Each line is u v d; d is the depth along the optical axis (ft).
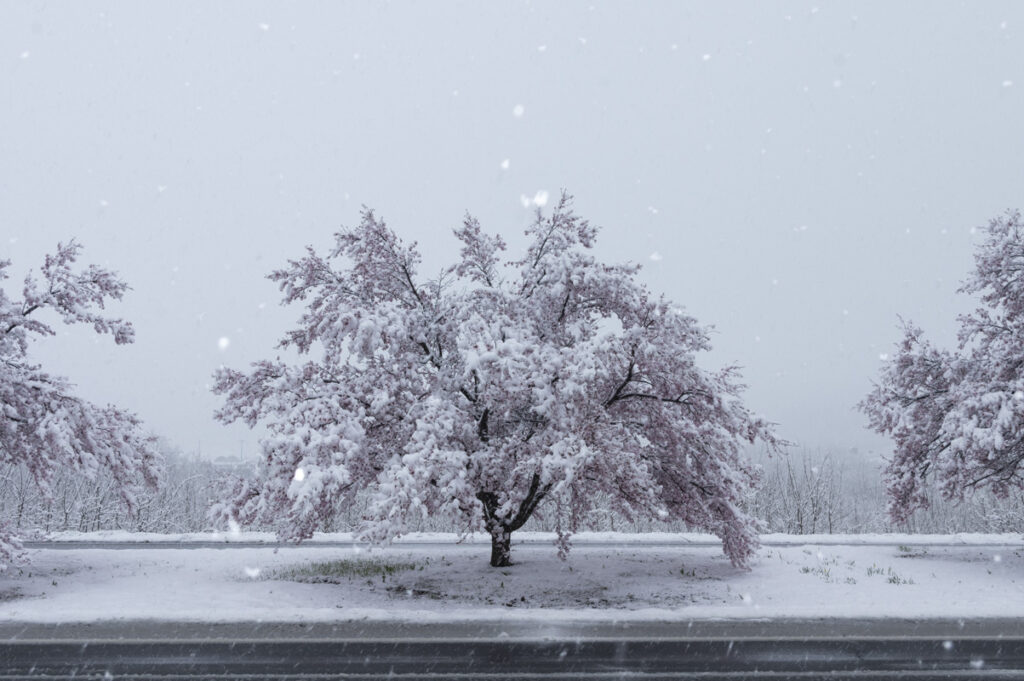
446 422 41.75
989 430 52.70
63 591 44.34
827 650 31.27
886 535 83.56
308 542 73.15
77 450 50.83
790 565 56.08
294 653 30.50
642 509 44.80
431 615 37.24
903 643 32.48
